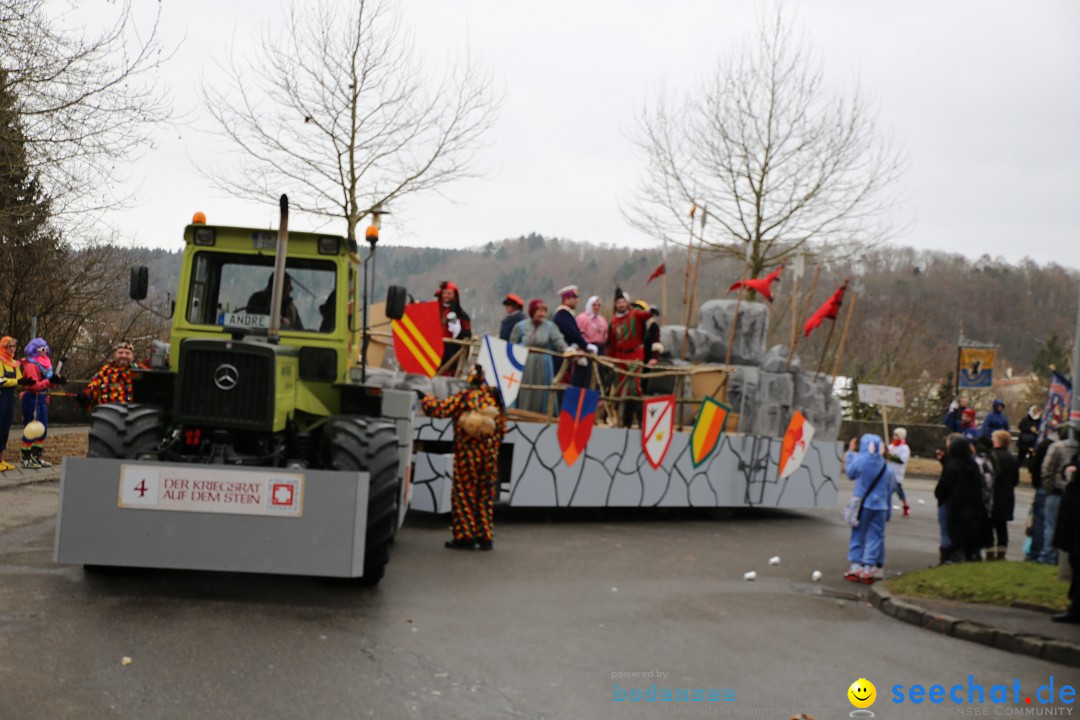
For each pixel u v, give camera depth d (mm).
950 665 8000
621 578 10766
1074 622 9062
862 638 8773
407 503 11227
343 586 9195
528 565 11102
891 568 13031
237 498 8281
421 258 70438
